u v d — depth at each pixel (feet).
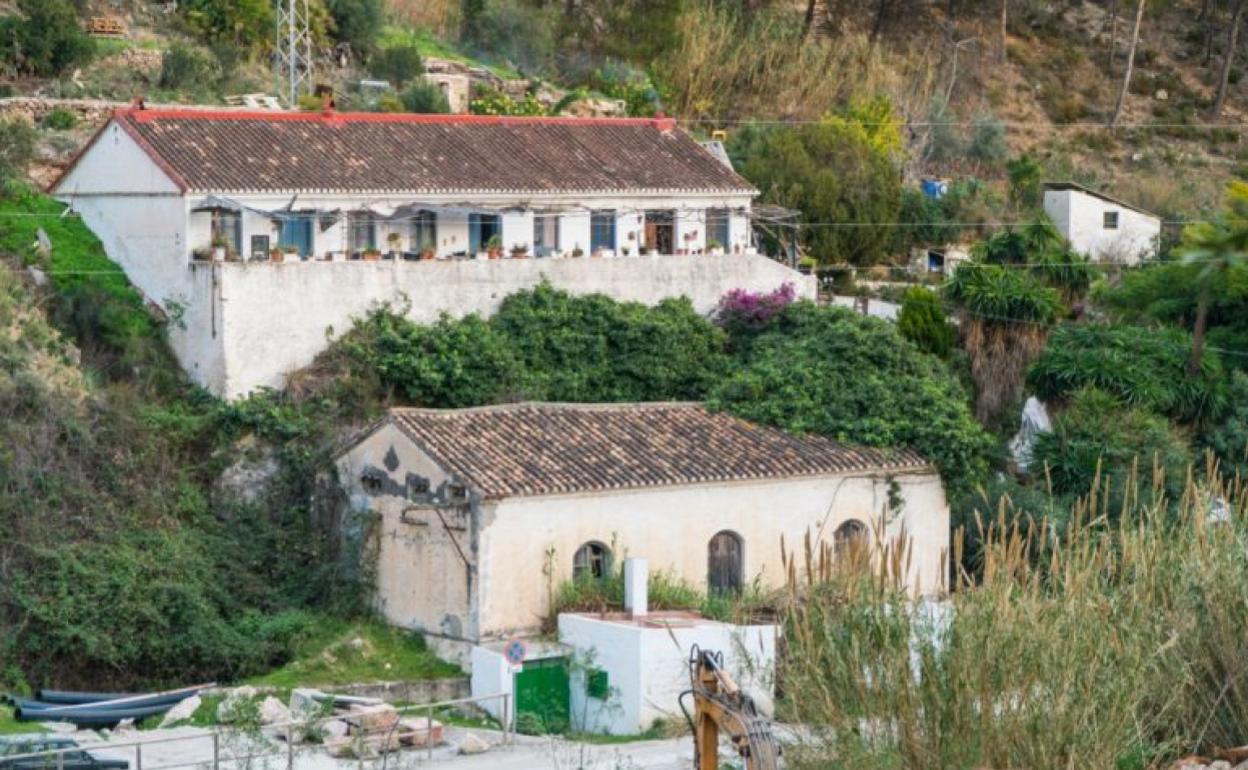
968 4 355.36
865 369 187.01
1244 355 222.69
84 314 183.52
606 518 163.94
